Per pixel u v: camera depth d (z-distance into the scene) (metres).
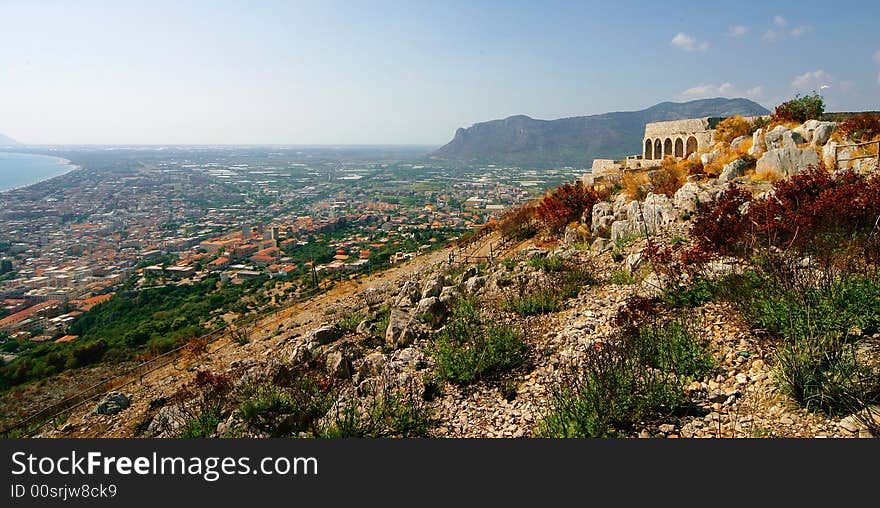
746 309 7.50
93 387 18.05
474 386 7.87
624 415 6.01
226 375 13.36
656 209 15.75
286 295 42.19
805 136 17.30
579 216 22.98
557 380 7.39
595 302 10.39
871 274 7.39
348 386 9.10
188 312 40.88
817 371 5.69
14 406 19.19
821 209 10.12
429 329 11.11
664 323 7.80
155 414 11.84
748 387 6.14
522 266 14.81
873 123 15.46
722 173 17.95
